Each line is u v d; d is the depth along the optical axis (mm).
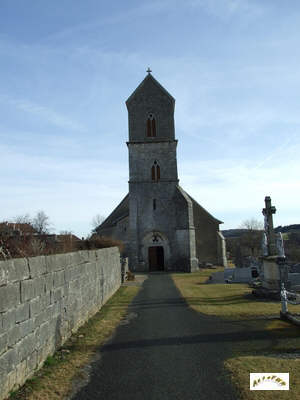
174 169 36562
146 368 6621
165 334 9227
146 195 36344
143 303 14875
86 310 11219
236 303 13773
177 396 5363
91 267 12344
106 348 8039
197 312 12203
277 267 15281
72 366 6777
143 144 37000
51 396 5391
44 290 7117
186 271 33844
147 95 37688
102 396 5414
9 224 20172
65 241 21281
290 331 8953
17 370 5586
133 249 35250
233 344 7988
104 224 41125
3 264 5332
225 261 38094
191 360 6988
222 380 5895
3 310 5184
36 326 6543
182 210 34875
